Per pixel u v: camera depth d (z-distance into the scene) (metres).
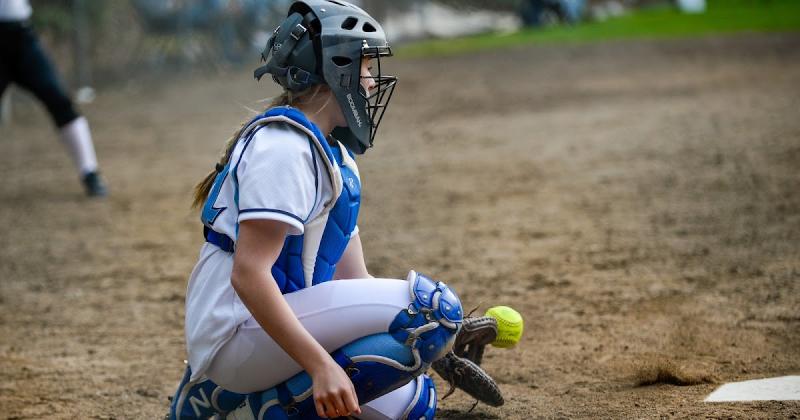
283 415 8.61
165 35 56.72
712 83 39.94
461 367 10.15
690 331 13.26
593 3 76.38
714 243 18.06
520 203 22.78
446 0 71.88
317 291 8.58
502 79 47.25
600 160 26.92
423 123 36.28
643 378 11.44
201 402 9.20
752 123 30.12
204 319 8.52
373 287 8.60
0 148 36.62
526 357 12.71
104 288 17.83
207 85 52.38
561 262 17.61
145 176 29.38
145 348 14.16
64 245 21.47
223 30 57.50
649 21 67.25
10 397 12.16
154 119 41.88
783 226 18.84
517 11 72.25
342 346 8.56
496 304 15.34
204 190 8.98
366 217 22.23
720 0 75.81
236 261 8.06
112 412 11.56
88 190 26.88
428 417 9.39
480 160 28.48
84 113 45.03
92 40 56.97
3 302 17.14
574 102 38.53
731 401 10.45
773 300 14.46
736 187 22.38
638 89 40.31
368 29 8.83
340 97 8.67
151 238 21.80
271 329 8.05
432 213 22.31
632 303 14.86
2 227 23.55
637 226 19.78
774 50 49.28
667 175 24.25
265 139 8.21
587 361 12.38
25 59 25.92
